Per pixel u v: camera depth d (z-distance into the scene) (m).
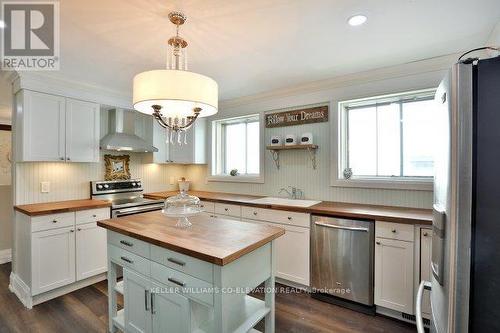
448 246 0.94
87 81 3.01
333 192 3.11
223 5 1.59
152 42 2.05
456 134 0.89
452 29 1.91
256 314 1.68
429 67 2.49
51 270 2.57
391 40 2.08
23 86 2.65
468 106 0.87
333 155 3.07
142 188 4.02
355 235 2.36
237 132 4.22
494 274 0.84
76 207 2.73
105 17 1.71
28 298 2.45
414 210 2.48
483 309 0.86
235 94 3.67
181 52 2.18
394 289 2.19
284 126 3.48
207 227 1.90
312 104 3.25
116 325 1.97
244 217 3.10
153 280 1.67
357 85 2.90
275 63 2.54
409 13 1.70
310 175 3.28
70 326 2.16
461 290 0.88
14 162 2.82
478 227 0.86
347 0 1.55
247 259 1.56
